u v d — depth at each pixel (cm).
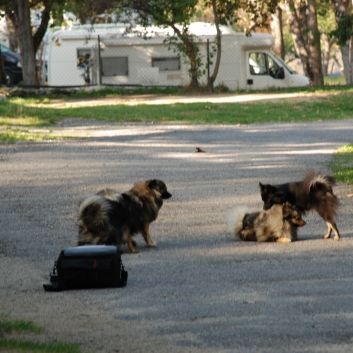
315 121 3866
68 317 1049
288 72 5984
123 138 3247
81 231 1434
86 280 1205
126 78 5978
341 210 1852
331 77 9788
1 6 5778
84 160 2642
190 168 2459
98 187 2161
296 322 996
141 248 1516
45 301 1142
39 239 1609
